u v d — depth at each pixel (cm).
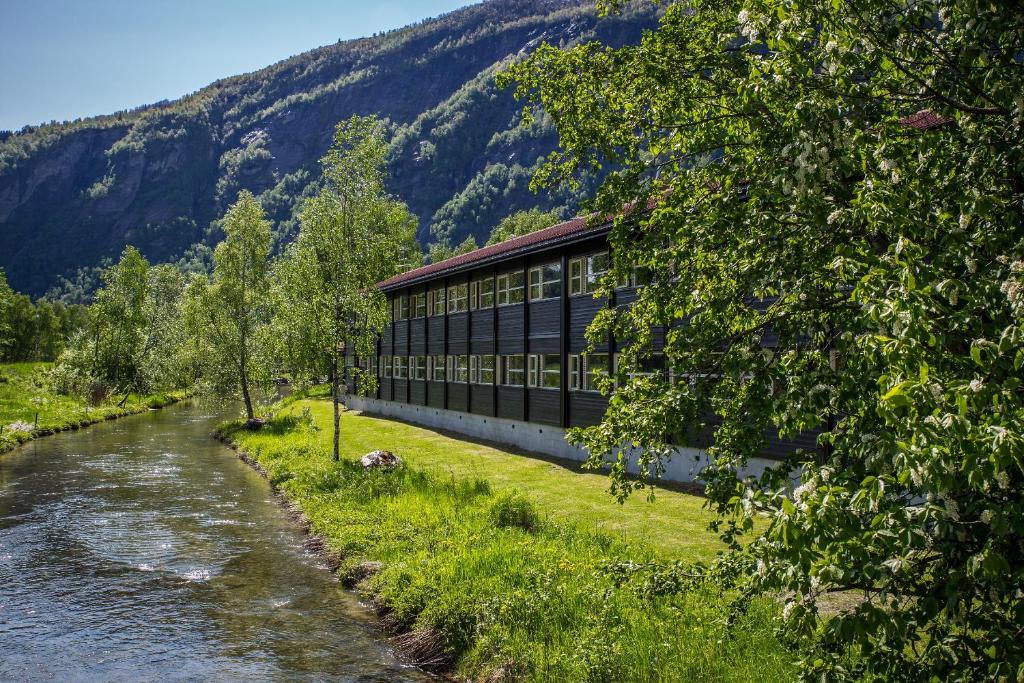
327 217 2586
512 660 956
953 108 554
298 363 2647
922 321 381
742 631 883
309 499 2053
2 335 8462
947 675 432
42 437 3934
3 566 1545
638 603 1020
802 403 554
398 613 1191
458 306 3641
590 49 804
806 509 381
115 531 1833
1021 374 419
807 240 596
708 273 681
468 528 1548
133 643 1136
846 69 524
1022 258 434
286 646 1117
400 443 3152
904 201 487
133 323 6000
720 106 739
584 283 2534
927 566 438
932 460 363
